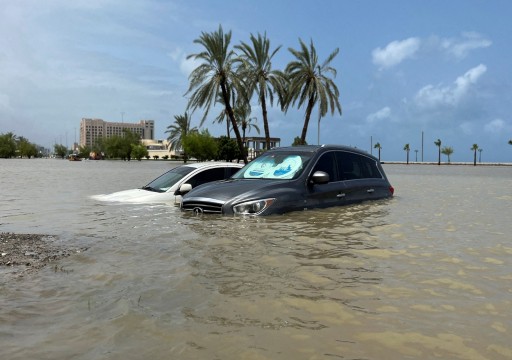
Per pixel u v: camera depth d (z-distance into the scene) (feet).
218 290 10.64
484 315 9.05
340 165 27.58
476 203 31.76
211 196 23.12
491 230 19.31
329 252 14.65
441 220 22.25
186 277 11.69
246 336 8.01
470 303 9.78
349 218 21.88
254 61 130.21
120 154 487.61
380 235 17.72
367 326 8.46
